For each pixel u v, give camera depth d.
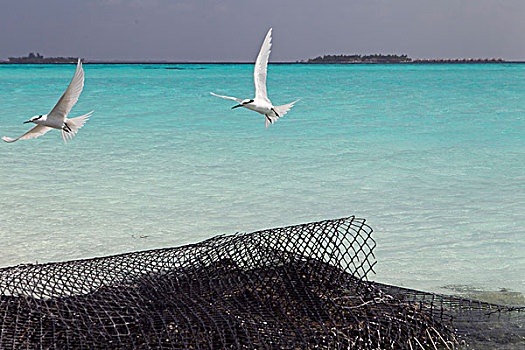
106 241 8.67
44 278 6.04
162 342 4.93
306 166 14.40
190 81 63.34
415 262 7.73
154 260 6.43
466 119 24.66
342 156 15.79
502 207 10.44
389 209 10.39
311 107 30.70
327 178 12.98
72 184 12.47
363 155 15.92
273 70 131.00
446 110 28.55
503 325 5.80
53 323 5.22
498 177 12.98
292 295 5.66
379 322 5.41
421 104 32.06
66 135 6.67
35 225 9.45
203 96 39.69
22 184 12.43
